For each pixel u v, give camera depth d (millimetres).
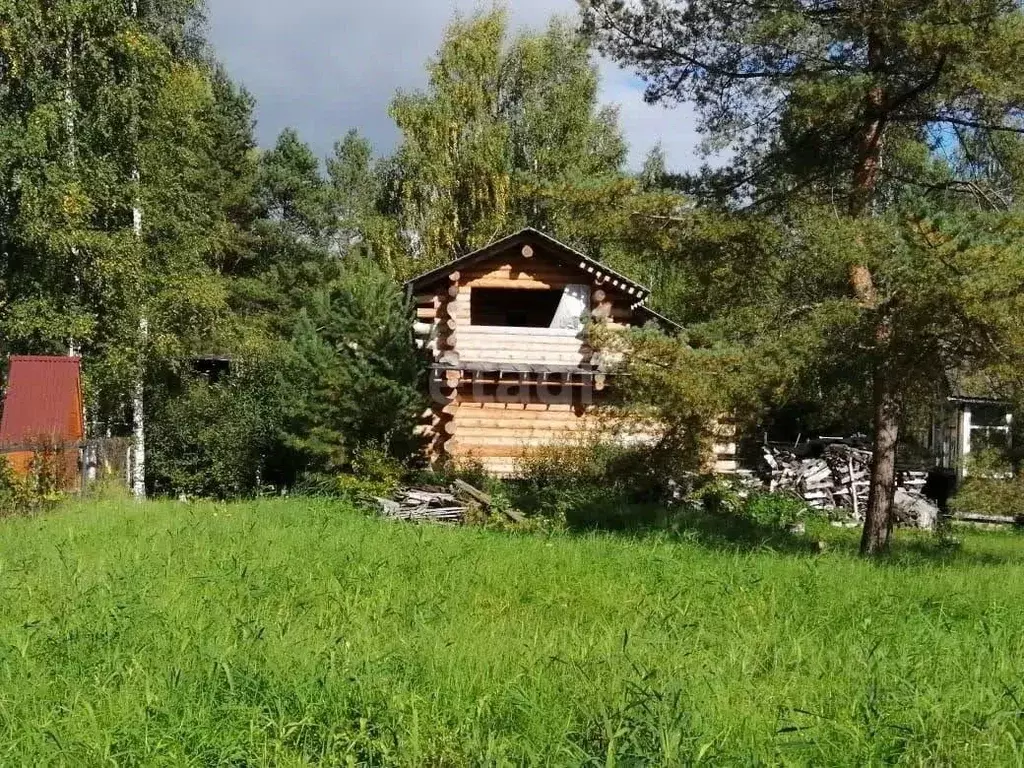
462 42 36719
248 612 7340
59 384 18906
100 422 24531
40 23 20297
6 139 19719
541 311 28250
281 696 5391
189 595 7875
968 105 13500
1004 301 11023
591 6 14930
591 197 13977
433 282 23562
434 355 23375
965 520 24906
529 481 22078
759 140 14617
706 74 14695
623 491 20500
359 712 5203
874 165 14086
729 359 12742
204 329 23922
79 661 6027
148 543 10570
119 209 22000
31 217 20000
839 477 25438
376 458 20141
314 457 21109
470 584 8922
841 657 6602
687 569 9922
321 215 45281
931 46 12375
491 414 23797
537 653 6410
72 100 20984
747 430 14320
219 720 5086
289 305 40281
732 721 5211
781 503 22312
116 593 7660
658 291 24844
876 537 14164
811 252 12750
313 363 20891
